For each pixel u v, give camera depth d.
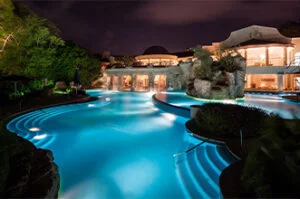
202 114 9.97
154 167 7.21
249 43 32.91
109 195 5.49
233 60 22.06
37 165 5.79
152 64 40.78
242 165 5.37
